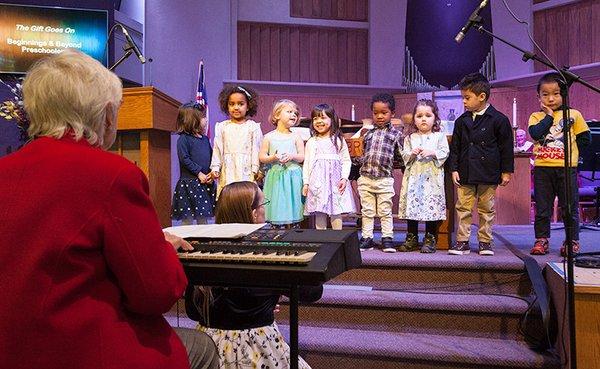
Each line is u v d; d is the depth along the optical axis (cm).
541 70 824
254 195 221
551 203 370
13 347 108
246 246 160
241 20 890
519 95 843
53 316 108
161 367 117
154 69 798
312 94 913
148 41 789
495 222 563
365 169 393
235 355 190
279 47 911
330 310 321
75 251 110
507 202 562
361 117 924
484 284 331
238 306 193
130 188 114
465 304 301
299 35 918
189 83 838
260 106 902
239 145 394
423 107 383
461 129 373
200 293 198
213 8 861
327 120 393
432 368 277
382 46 912
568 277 215
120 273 113
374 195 397
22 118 352
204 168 399
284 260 143
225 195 221
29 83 123
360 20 927
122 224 112
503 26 849
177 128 399
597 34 771
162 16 807
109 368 110
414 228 390
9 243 110
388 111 397
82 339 109
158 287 114
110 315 113
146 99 261
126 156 276
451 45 880
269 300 198
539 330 292
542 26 827
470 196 370
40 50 654
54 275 108
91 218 111
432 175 378
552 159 365
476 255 358
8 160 118
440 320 307
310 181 389
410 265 341
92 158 116
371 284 346
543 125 364
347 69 929
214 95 863
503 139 362
